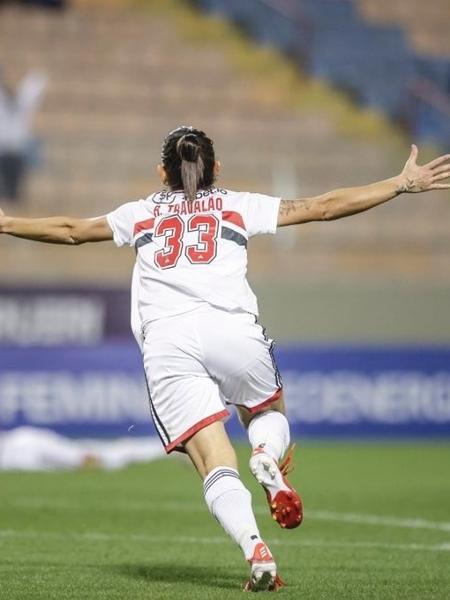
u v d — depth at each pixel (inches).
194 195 754.2
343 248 2967.5
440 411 2426.2
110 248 2824.8
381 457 2084.2
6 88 3097.9
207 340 716.7
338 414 2389.3
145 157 3181.6
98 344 2278.5
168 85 3533.5
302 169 3265.3
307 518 1267.2
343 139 3457.2
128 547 1009.5
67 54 3528.5
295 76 3700.8
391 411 2406.5
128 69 3538.4
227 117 3479.3
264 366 733.3
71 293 2317.9
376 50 3789.4
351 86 3703.3
